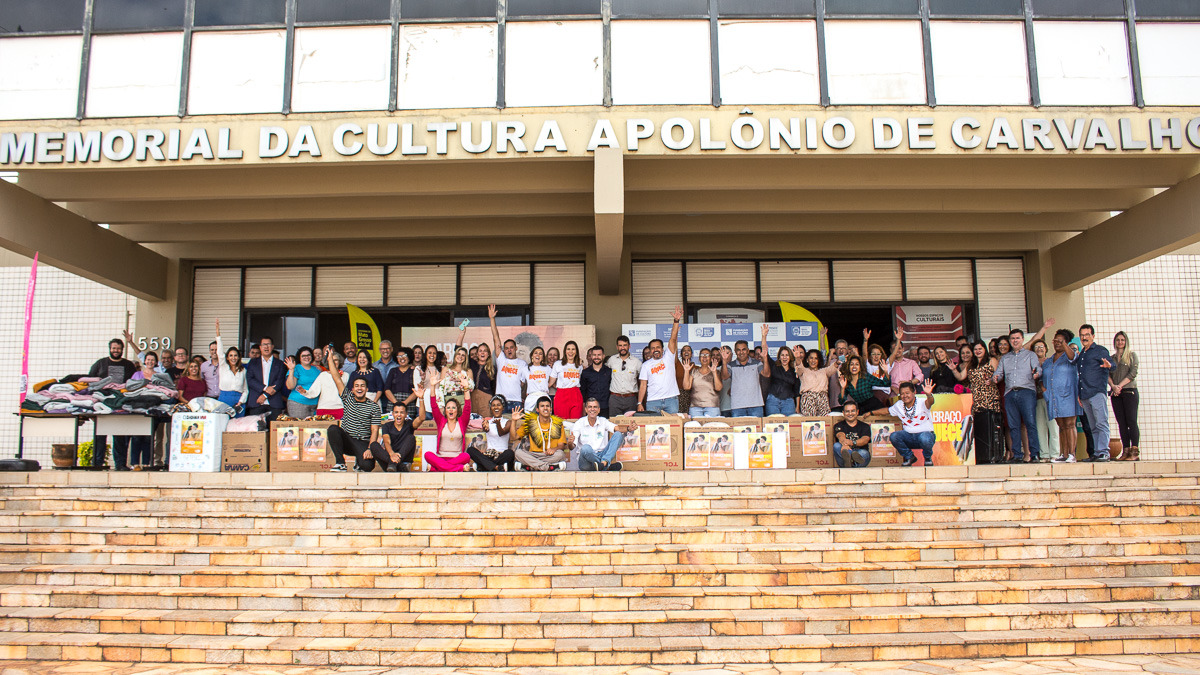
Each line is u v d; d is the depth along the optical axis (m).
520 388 10.42
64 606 6.26
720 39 9.09
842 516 7.24
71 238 10.23
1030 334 12.33
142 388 9.37
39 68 9.20
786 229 11.43
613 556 6.64
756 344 12.02
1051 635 5.66
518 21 9.13
